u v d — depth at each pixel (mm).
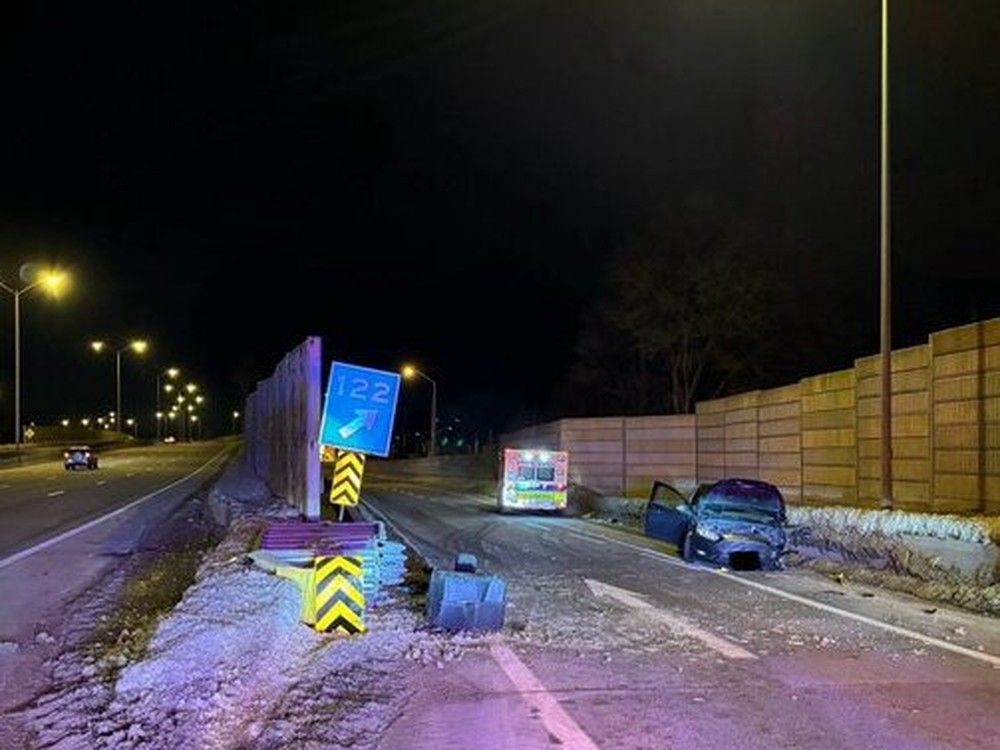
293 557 13422
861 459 23859
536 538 25188
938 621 12883
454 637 11500
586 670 9891
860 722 7945
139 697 8328
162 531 24625
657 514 24781
